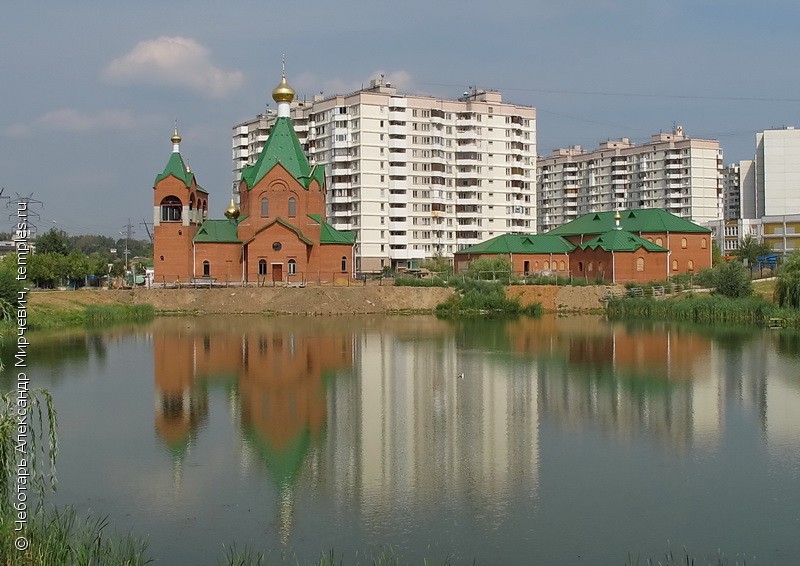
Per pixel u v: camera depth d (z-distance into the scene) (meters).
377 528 27.45
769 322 89.56
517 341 75.62
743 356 64.69
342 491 31.00
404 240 169.50
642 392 49.56
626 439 38.44
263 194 118.12
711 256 142.12
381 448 36.78
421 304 110.31
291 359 63.09
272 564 24.69
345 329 86.44
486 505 29.53
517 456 35.62
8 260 97.00
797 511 28.89
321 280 118.88
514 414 43.66
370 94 166.00
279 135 121.81
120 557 24.59
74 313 92.44
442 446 37.19
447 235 175.88
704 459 35.03
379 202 167.88
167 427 40.56
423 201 171.38
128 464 34.31
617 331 84.69
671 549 25.88
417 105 170.00
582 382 53.12
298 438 38.56
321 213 122.19
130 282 122.94
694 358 63.75
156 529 27.34
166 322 93.50
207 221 119.88
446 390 50.38
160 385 51.59
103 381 52.94
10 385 50.69
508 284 116.75
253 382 52.91
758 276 130.00
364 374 56.25
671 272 138.50
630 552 25.66
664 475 32.88
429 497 30.31
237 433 39.41
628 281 124.69
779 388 50.56
